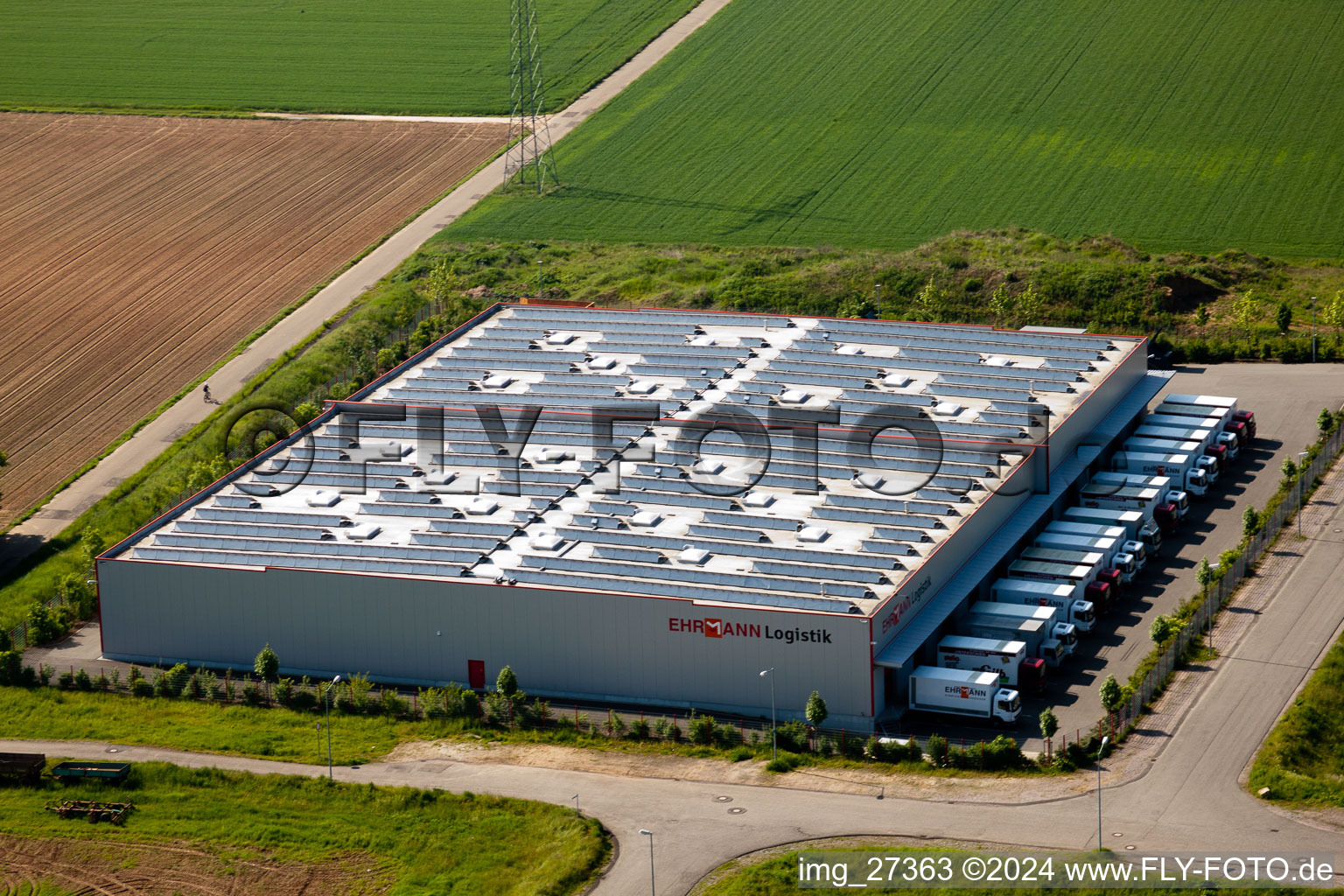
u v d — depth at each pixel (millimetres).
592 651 103938
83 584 123000
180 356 172875
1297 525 121938
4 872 87375
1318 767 91312
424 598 106688
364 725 103062
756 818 87812
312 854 87750
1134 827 84438
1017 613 105562
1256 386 150000
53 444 154625
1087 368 134750
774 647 99562
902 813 87438
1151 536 118875
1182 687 100000
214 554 112500
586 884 82125
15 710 107125
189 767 97312
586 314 152750
